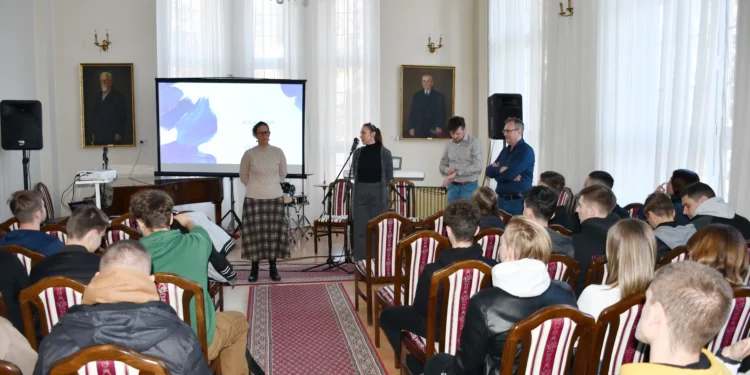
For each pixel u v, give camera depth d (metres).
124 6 7.73
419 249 2.94
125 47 7.75
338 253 6.43
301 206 7.96
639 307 1.74
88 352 1.27
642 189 4.74
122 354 1.28
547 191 2.71
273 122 7.02
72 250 2.20
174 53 7.71
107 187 5.80
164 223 2.40
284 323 3.89
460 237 2.36
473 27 8.39
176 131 7.00
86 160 7.79
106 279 1.45
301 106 6.99
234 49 7.89
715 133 3.91
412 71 8.27
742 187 3.63
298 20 7.98
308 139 8.09
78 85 7.71
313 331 3.73
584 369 1.73
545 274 1.75
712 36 3.92
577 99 5.53
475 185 5.42
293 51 7.99
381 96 8.27
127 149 7.84
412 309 2.68
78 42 7.68
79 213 2.30
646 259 1.86
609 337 1.79
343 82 8.11
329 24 8.06
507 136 4.90
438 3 8.34
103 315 1.40
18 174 6.74
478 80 8.13
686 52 4.21
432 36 8.35
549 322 1.58
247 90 7.00
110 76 7.70
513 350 1.58
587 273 2.45
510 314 1.70
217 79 6.97
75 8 7.65
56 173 7.61
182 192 6.25
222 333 2.45
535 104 6.47
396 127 8.34
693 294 1.03
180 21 7.70
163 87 6.96
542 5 6.12
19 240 2.67
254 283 4.96
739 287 1.76
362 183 5.02
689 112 4.19
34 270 2.11
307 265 5.79
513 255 1.91
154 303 1.46
